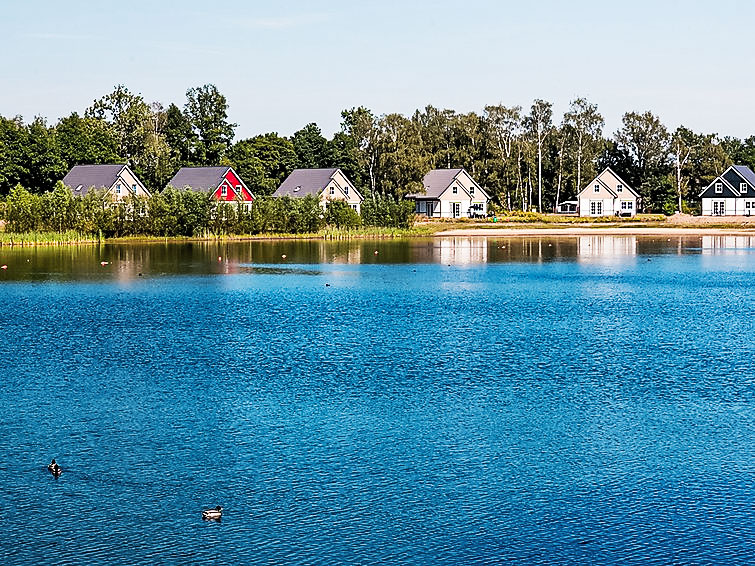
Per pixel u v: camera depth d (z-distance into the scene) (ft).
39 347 122.83
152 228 368.89
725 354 117.50
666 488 67.82
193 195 381.60
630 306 168.04
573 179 629.92
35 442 78.64
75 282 210.38
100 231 352.49
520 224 503.20
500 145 635.25
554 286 205.67
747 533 60.13
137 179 463.83
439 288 201.05
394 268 254.68
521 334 134.41
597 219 530.68
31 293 188.34
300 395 94.89
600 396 94.32
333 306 168.55
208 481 69.41
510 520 62.44
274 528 61.31
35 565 56.18
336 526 61.52
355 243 369.09
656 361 112.88
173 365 110.73
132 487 68.23
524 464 73.05
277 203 401.90
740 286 203.72
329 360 114.01
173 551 58.03
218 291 193.98
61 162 473.67
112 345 124.57
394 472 71.26
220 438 79.77
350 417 86.43
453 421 85.10
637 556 57.21
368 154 558.97
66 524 61.87
